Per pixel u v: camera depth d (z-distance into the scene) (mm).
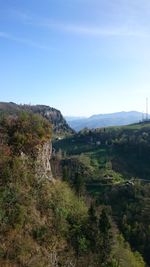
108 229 64312
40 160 60219
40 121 64812
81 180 91625
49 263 44656
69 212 57594
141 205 137375
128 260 67562
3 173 50781
